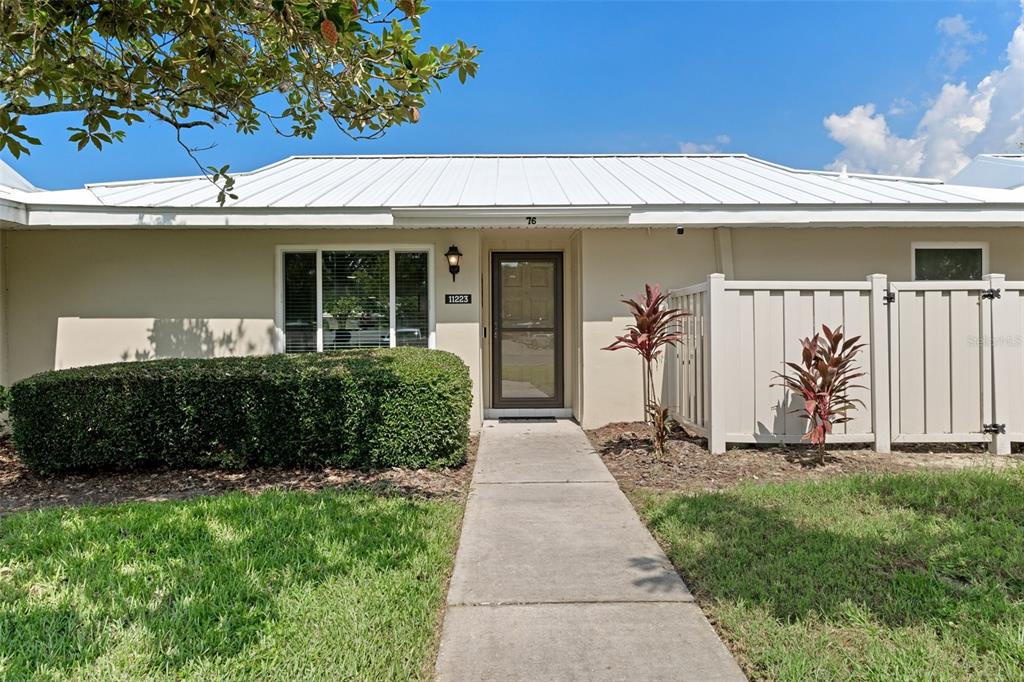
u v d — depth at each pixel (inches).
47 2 135.2
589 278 293.7
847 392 225.6
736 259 292.8
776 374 224.8
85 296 281.4
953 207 261.1
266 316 286.5
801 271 294.5
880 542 131.6
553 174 359.3
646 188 306.7
